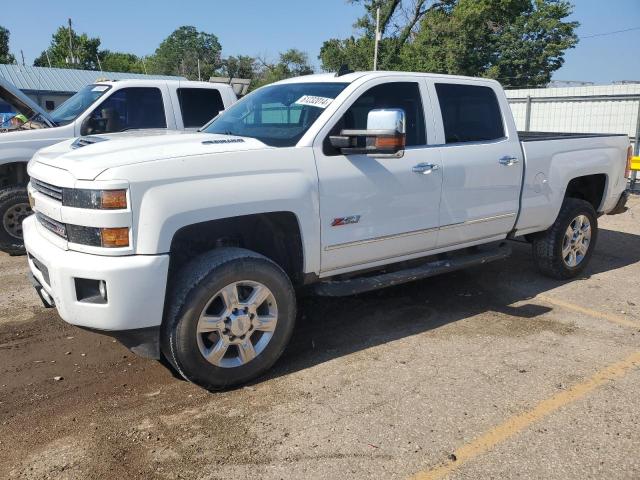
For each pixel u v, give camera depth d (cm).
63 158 376
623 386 388
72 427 340
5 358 434
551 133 704
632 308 544
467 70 3847
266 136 434
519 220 553
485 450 317
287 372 410
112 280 333
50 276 354
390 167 442
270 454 313
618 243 810
